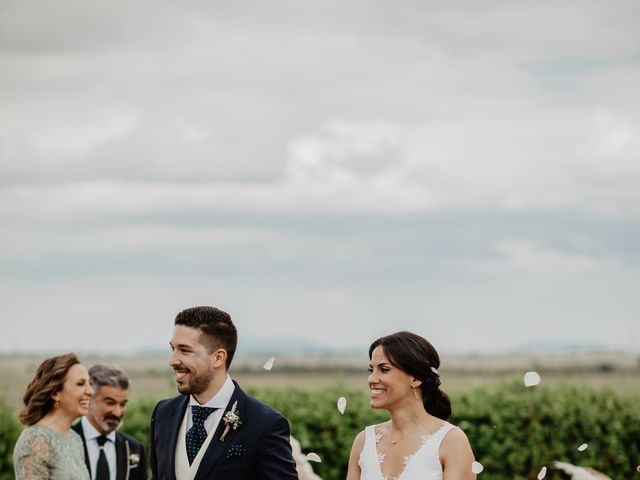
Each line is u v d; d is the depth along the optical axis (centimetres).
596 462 995
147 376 2220
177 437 469
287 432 472
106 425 575
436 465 451
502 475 1001
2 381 1239
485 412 1005
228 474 455
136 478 586
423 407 467
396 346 461
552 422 999
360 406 1019
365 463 468
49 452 480
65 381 492
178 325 466
